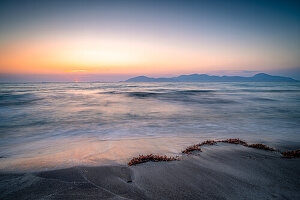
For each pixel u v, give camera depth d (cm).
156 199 365
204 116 2031
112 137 1154
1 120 1830
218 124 1608
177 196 376
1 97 4562
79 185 416
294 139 1014
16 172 486
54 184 420
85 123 1673
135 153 695
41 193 384
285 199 369
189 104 3206
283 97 4434
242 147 747
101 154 679
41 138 1161
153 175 470
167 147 804
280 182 436
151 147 803
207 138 1057
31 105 3097
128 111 2425
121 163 563
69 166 529
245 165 537
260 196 379
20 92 6550
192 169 507
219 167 522
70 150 753
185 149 716
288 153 642
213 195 381
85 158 621
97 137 1159
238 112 2320
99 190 396
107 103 3400
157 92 6662
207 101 3672
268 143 871
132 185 418
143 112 2331
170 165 537
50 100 3934
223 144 811
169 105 3084
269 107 2775
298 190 402
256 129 1397
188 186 415
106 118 1927
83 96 5003
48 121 1775
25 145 973
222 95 5169
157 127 1488
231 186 416
